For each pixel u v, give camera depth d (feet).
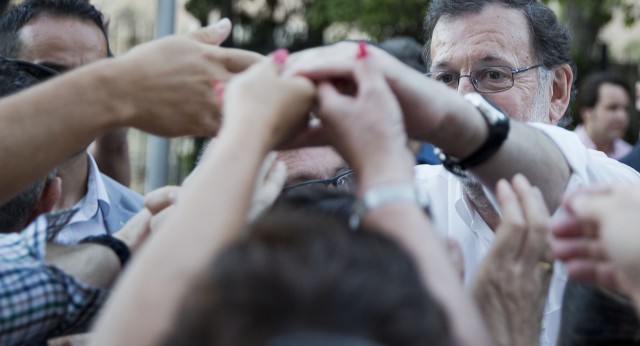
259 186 4.66
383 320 2.80
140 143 28.84
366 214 3.61
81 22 10.70
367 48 4.09
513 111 9.06
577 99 23.40
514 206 4.46
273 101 3.77
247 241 2.96
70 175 9.42
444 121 4.60
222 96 4.52
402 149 3.81
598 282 3.73
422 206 3.94
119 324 3.18
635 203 3.55
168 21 15.15
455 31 9.25
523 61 9.14
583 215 3.64
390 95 3.91
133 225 5.17
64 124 4.61
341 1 32.53
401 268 2.94
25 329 4.64
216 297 2.83
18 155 4.56
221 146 3.56
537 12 9.35
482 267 4.49
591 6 34.40
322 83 3.98
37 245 4.79
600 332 4.40
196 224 3.32
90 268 4.87
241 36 36.86
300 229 3.02
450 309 3.35
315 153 7.00
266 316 2.78
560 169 5.31
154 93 4.61
